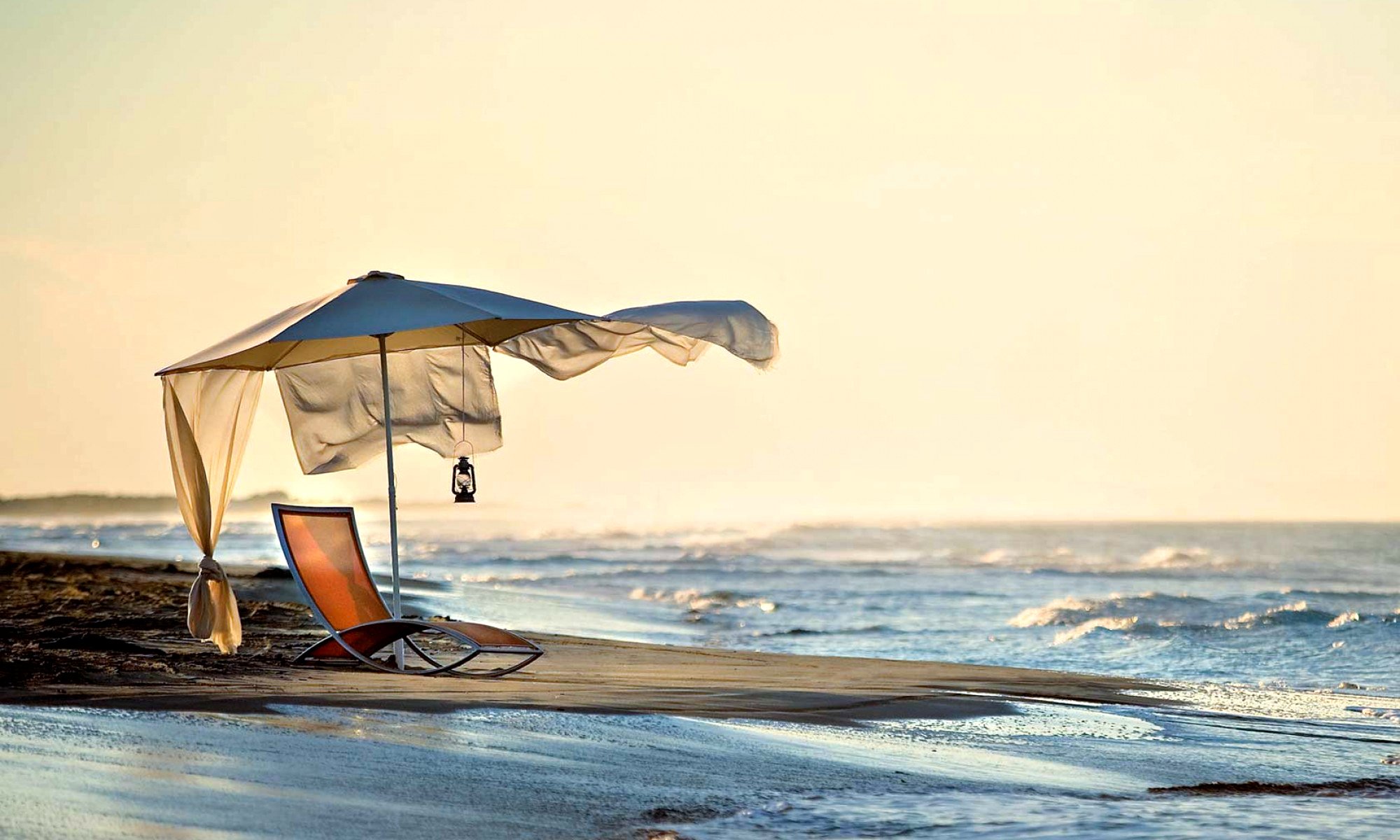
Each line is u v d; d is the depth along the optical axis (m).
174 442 29.19
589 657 35.91
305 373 31.81
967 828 14.95
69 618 39.00
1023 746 21.84
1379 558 171.75
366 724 19.20
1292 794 17.69
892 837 14.43
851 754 19.84
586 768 17.27
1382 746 23.05
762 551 187.38
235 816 13.48
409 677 26.45
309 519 28.66
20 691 21.03
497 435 33.00
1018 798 16.88
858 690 29.20
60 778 14.49
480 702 22.23
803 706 25.30
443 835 13.31
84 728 17.44
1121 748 22.09
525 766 17.02
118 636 33.28
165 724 18.06
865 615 71.00
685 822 14.74
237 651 29.86
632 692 25.95
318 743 17.52
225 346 27.12
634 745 19.20
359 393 32.25
